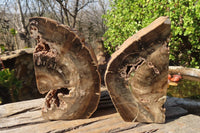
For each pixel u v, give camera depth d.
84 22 8.75
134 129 1.06
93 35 8.26
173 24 2.54
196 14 2.24
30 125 1.17
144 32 0.95
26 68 2.95
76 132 1.06
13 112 1.33
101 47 3.51
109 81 1.02
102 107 1.36
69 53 1.01
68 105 1.14
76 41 0.98
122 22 3.14
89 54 1.01
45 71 1.06
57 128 1.09
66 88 1.21
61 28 0.95
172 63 3.17
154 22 1.06
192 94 1.81
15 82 2.65
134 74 1.01
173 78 2.30
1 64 2.82
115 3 3.51
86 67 1.04
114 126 1.09
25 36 5.99
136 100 1.06
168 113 1.20
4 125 1.16
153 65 0.98
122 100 1.07
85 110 1.16
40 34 0.97
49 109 1.18
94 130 1.07
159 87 1.04
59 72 1.06
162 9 2.63
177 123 1.09
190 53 2.89
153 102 1.07
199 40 2.60
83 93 1.10
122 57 0.97
